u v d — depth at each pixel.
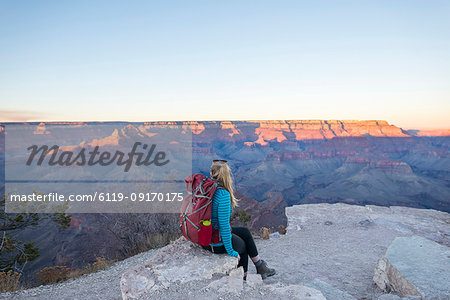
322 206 12.54
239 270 3.40
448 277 3.81
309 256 6.97
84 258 14.70
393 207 12.24
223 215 3.19
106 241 13.76
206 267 3.34
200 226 3.23
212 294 2.95
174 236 9.89
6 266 10.32
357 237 8.41
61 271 7.26
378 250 7.24
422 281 3.75
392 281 4.30
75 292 5.52
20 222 11.53
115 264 7.93
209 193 3.24
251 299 2.89
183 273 3.26
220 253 3.52
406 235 8.45
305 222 10.18
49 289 5.97
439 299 3.31
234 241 3.55
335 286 5.01
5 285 6.21
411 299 3.34
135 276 3.24
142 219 10.04
